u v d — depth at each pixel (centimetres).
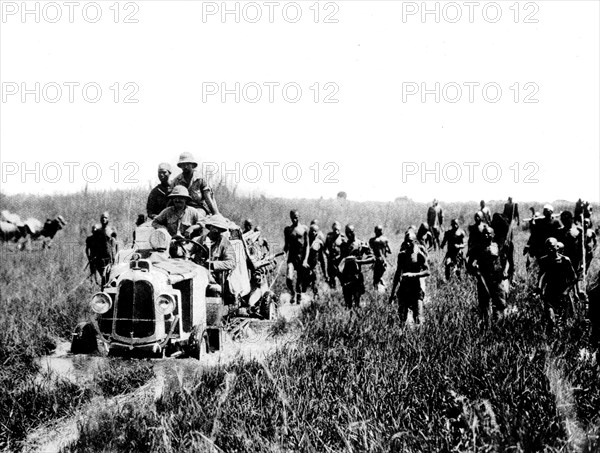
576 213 1864
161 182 1088
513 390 566
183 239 895
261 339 1005
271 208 2956
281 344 929
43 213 2580
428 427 501
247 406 565
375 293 1423
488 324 900
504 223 1390
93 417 587
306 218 3022
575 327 848
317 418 532
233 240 1085
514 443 461
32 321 989
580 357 714
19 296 1241
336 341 902
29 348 851
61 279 1478
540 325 870
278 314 1202
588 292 739
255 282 1170
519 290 1254
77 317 1048
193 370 739
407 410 542
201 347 792
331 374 674
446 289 1362
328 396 594
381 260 1427
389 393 582
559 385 566
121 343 739
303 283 1538
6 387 679
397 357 736
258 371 667
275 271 1833
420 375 642
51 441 565
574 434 486
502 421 494
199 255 939
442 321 980
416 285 1023
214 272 950
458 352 731
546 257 923
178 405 587
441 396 573
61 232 2366
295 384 619
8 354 829
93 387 684
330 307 1306
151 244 848
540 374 602
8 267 1666
